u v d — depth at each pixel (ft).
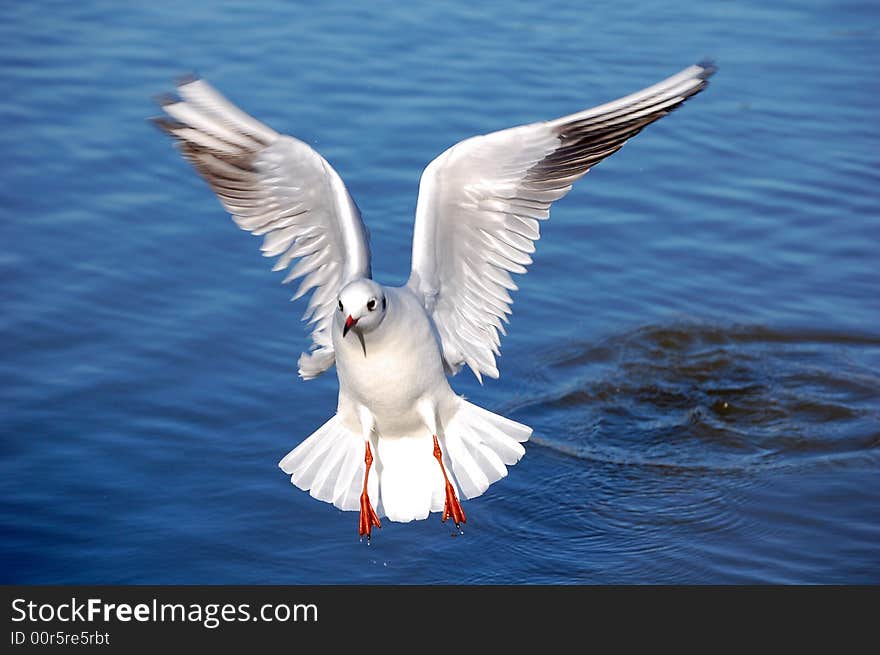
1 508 31.07
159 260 40.06
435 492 25.50
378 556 30.50
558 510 32.30
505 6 56.90
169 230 41.39
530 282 40.73
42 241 40.55
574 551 30.89
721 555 30.78
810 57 53.83
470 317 25.98
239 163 25.04
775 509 32.30
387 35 53.36
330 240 25.53
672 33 55.01
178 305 38.24
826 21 56.90
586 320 39.34
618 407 36.19
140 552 30.12
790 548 30.96
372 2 56.44
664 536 31.40
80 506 31.27
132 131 46.09
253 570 29.86
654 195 44.91
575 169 24.99
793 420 35.81
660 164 46.65
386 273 39.34
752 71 52.54
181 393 35.01
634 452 34.53
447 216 25.03
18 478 31.96
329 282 26.03
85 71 49.62
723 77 51.93
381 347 23.89
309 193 25.04
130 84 48.80
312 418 34.40
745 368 37.76
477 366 26.17
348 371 24.57
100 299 38.32
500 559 30.60
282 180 24.99
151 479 32.22
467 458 25.55
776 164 46.91
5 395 34.58
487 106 47.98
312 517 31.42
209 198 43.11
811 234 43.45
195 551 30.25
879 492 32.86
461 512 24.97
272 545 30.55
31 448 32.91
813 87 51.75
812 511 32.19
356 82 49.34
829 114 50.06
